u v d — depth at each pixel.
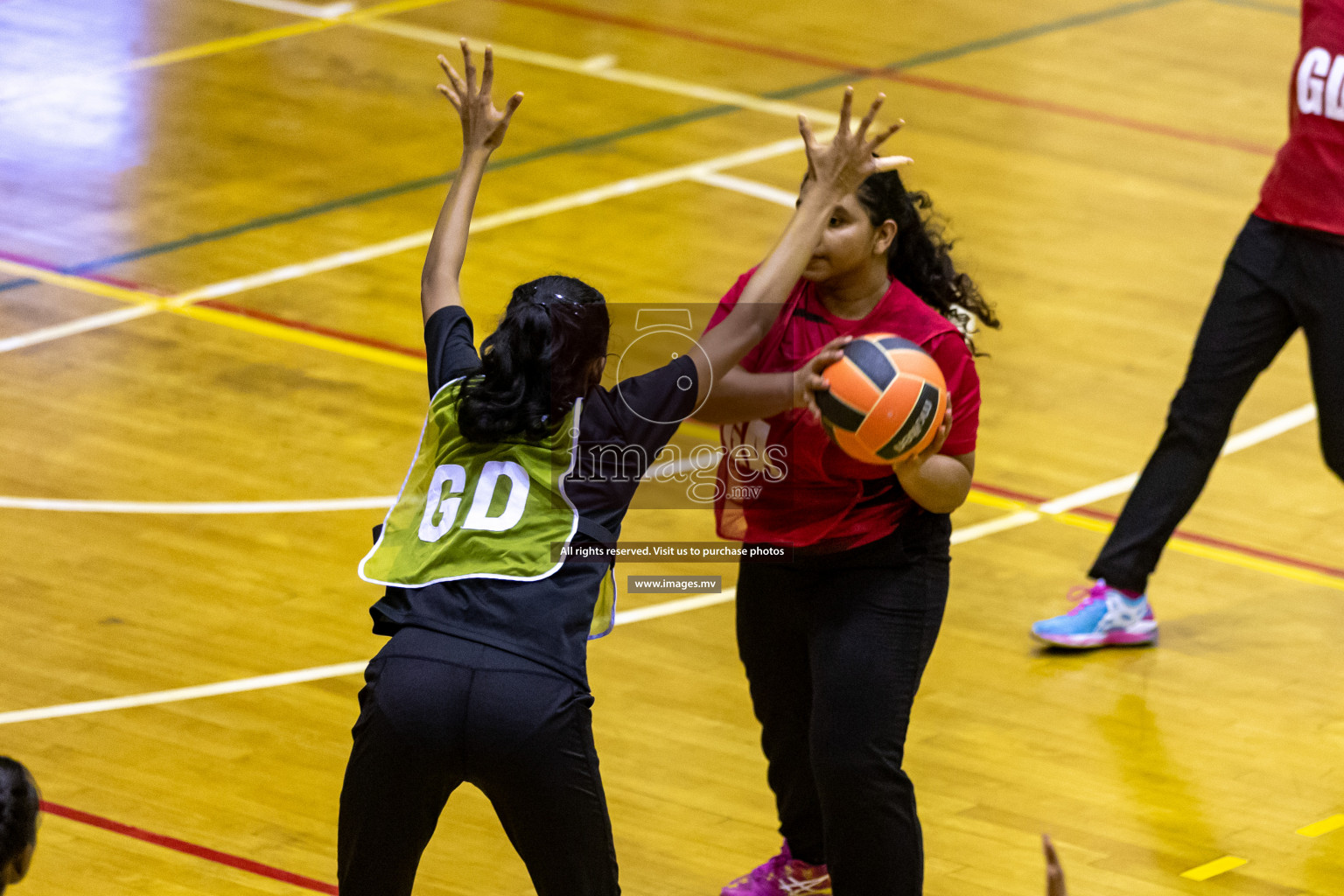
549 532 11.53
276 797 15.77
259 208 31.39
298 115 36.28
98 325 26.33
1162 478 19.25
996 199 33.69
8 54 39.09
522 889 14.75
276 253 29.50
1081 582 20.73
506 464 11.66
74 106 36.03
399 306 27.72
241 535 20.64
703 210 32.16
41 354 25.23
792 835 14.47
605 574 11.83
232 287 28.02
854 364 12.23
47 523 20.59
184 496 21.50
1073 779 16.72
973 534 21.77
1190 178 35.50
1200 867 15.34
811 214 12.33
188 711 17.05
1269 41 45.78
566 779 11.21
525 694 11.09
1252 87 41.81
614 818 15.78
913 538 13.05
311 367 25.39
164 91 37.25
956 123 37.84
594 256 29.58
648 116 37.22
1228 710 18.16
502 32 42.72
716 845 15.47
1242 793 16.59
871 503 12.96
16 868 9.82
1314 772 17.02
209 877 14.50
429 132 35.81
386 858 11.44
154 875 14.45
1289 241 18.67
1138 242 31.98
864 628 12.84
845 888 12.85
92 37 40.78
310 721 17.03
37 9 42.66
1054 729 17.62
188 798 15.64
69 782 15.71
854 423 12.15
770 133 36.62
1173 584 20.88
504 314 12.07
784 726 14.02
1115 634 19.27
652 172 34.06
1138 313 28.91
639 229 31.03
